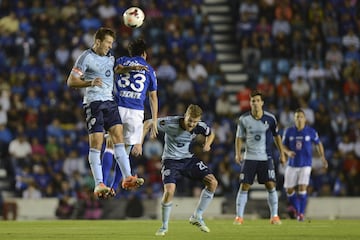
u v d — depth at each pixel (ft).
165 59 277.44
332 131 267.59
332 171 252.62
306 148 190.39
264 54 290.15
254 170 172.04
